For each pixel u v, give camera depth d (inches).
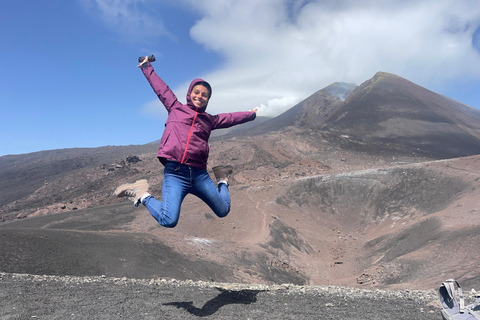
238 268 1929.1
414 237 2240.4
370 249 2519.7
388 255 2229.3
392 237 2469.2
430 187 3216.0
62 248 1433.3
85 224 3376.0
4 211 6058.1
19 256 1280.8
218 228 2960.1
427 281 1523.1
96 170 7500.0
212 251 2065.7
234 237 2802.7
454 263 1631.4
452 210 2412.6
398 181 3499.0
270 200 3425.2
